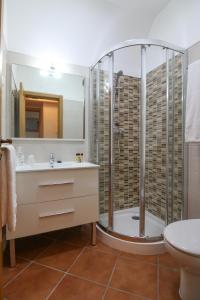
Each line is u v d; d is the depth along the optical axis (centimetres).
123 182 235
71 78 214
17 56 189
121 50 219
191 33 175
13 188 122
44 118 201
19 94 190
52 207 158
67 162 209
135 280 132
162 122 206
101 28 207
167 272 140
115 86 217
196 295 110
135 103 236
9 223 120
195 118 153
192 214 177
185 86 178
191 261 99
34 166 176
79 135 220
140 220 184
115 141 224
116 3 190
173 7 193
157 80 211
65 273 140
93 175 175
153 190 219
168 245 110
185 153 181
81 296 119
